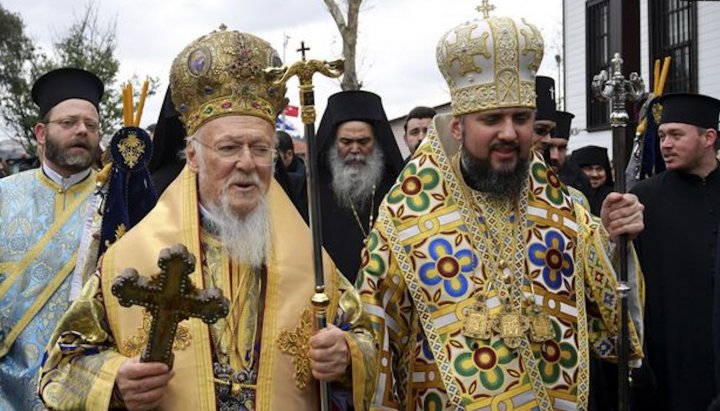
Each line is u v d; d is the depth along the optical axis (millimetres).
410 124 6598
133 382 2393
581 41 15398
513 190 3188
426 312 3131
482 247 3170
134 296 2291
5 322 4191
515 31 3150
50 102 4395
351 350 2646
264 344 2635
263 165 2658
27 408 4055
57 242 4273
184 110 2744
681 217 4793
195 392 2547
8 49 26656
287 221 2826
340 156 5258
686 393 4613
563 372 3125
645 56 13984
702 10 12789
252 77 2650
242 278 2701
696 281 4680
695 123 4832
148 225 2713
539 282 3166
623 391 3199
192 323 2600
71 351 2594
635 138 5090
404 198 3250
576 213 3350
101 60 20266
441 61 3289
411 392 3182
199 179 2732
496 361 3045
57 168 4422
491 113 3139
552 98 5938
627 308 3186
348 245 5137
